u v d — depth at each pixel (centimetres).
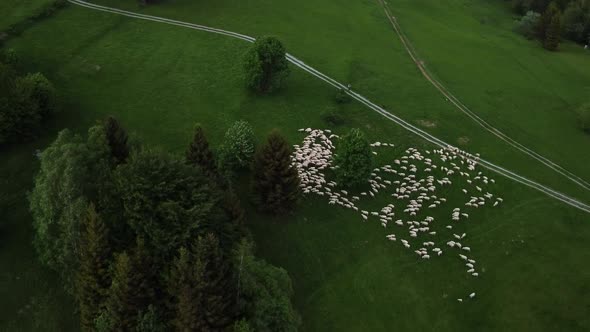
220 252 5609
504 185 9431
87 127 9212
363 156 8362
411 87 11906
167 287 5750
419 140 10238
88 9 12575
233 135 8569
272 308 5744
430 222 8369
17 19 11481
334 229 8038
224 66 11406
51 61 10600
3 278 6750
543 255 8100
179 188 6275
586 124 11306
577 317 7200
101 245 5672
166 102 10138
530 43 15338
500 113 11544
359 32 13925
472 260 7756
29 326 6359
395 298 7175
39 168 8231
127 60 11138
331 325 6762
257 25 13225
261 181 7775
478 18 16700
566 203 9269
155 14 12938
